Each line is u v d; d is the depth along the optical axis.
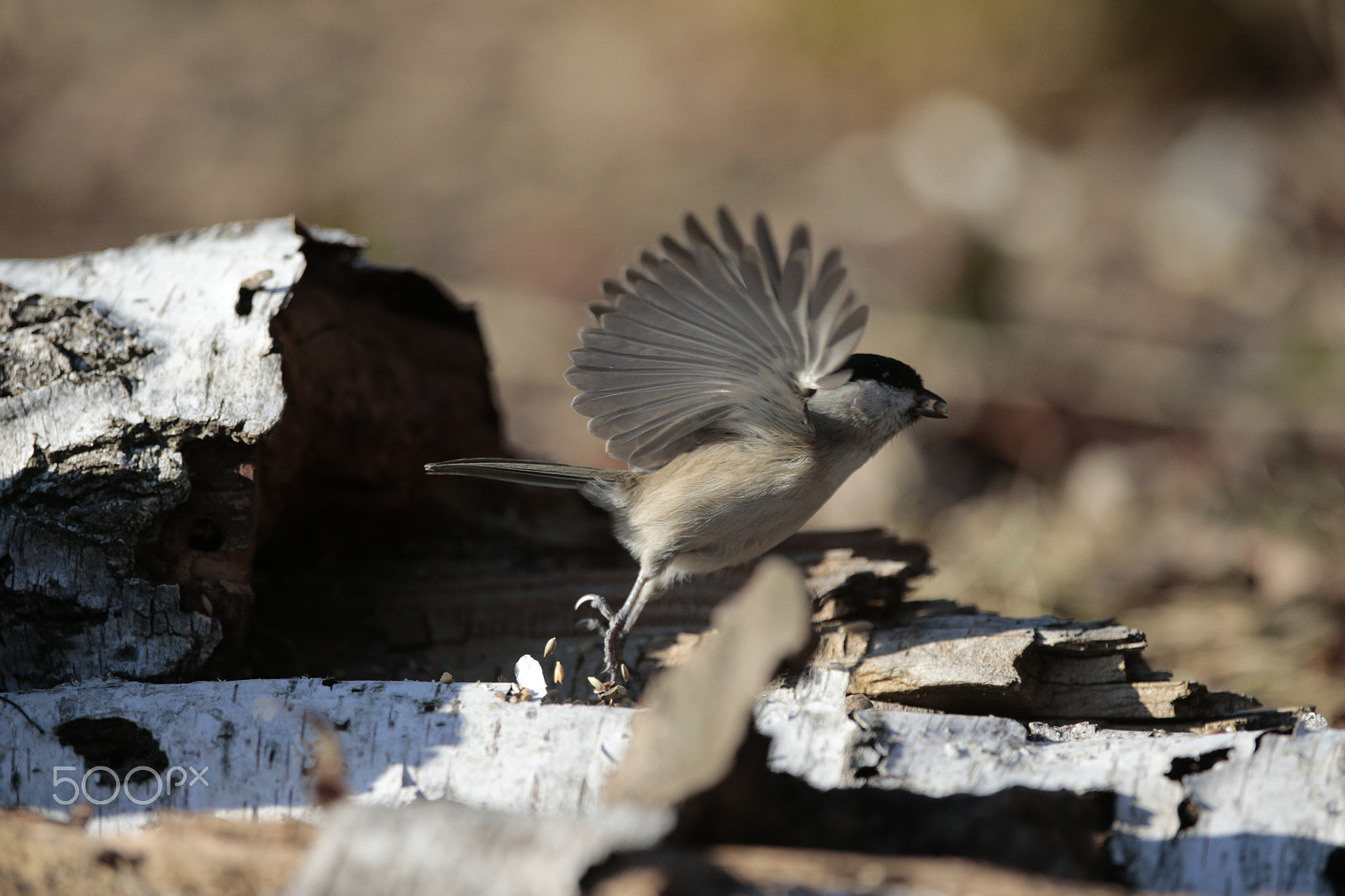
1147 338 14.05
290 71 19.55
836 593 6.91
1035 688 6.39
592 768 4.89
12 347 6.54
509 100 19.55
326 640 7.47
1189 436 12.30
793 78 19.95
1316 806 4.61
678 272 5.62
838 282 5.27
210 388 6.41
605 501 7.45
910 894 3.64
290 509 7.71
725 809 3.95
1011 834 4.19
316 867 3.70
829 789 4.51
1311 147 16.58
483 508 9.07
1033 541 10.72
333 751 4.48
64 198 15.70
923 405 7.18
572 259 15.38
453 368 8.99
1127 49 18.02
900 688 6.22
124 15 20.72
